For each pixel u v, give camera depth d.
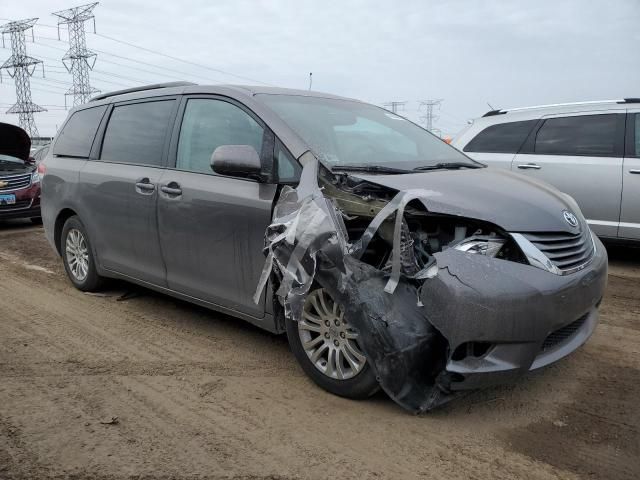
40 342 4.32
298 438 2.97
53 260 7.30
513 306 2.85
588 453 2.85
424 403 2.98
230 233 3.80
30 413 3.23
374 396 3.41
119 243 4.86
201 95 4.36
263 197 3.62
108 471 2.69
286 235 3.21
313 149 3.59
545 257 3.03
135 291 5.66
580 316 3.20
